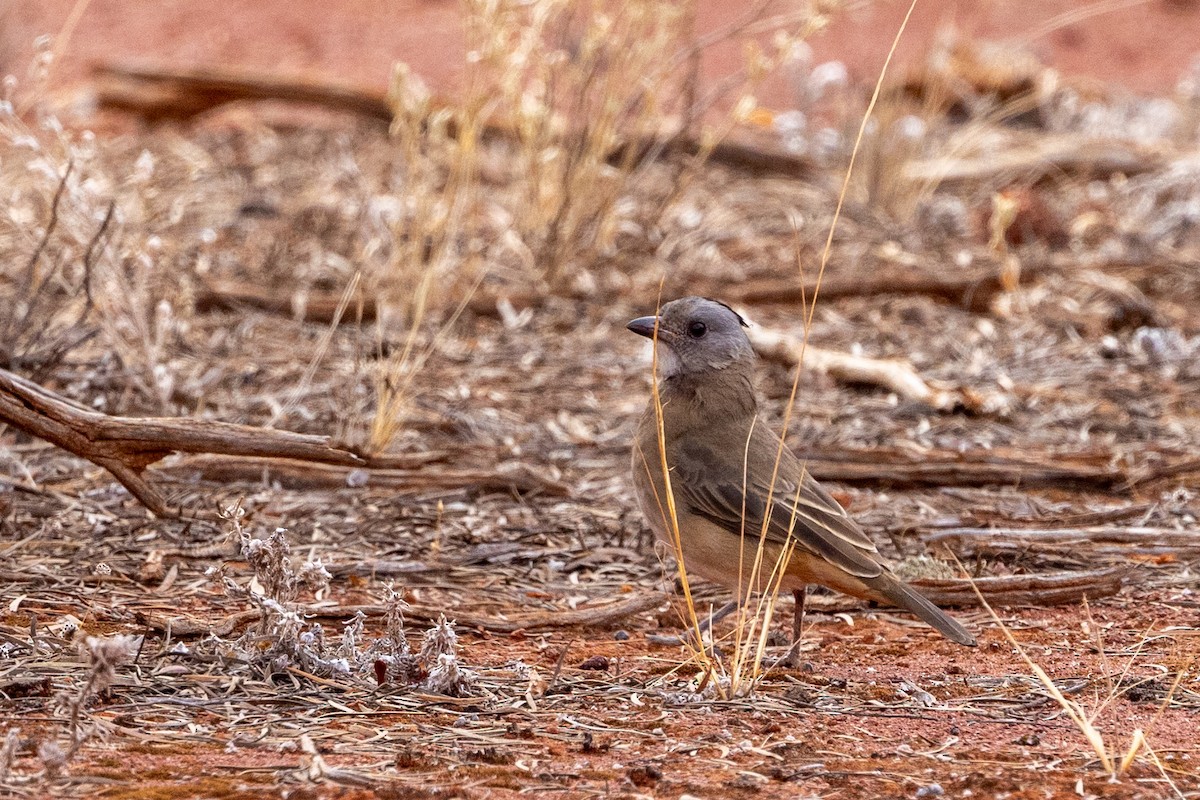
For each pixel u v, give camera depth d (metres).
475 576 10.28
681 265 18.59
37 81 13.74
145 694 7.56
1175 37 32.66
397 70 16.14
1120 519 11.72
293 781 6.45
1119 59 31.23
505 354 15.64
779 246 19.61
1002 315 17.48
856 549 8.63
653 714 7.73
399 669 7.94
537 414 13.91
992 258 19.12
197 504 11.10
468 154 17.09
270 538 8.14
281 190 20.64
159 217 16.89
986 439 13.59
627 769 6.81
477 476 11.83
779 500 8.82
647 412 9.66
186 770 6.56
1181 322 17.39
